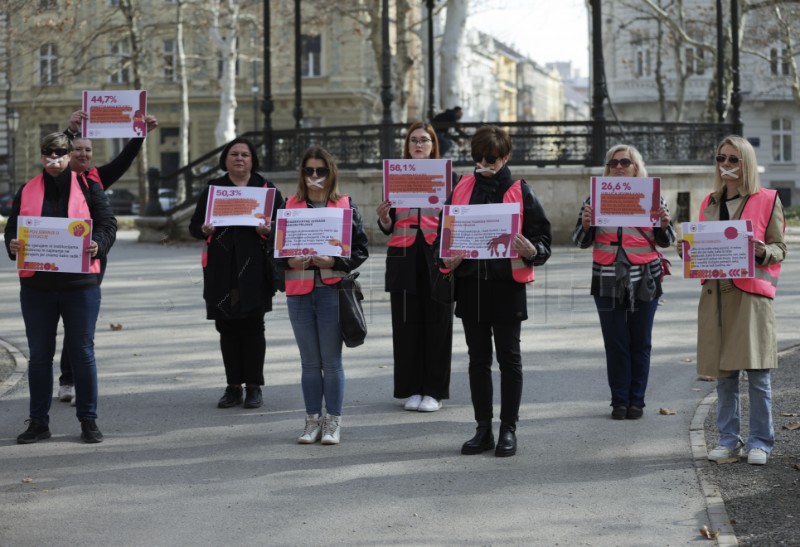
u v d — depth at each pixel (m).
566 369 9.22
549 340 10.64
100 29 37.44
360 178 20.58
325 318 6.85
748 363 6.07
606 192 7.26
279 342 10.76
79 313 6.92
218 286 7.70
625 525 5.18
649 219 7.22
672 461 6.32
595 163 20.28
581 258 17.61
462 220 6.38
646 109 54.38
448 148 20.70
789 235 23.91
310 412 6.95
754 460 6.15
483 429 6.61
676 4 38.66
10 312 13.10
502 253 6.27
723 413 6.36
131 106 7.46
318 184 6.93
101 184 7.42
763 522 5.14
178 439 7.01
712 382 8.62
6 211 45.47
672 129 21.09
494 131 6.49
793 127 55.28
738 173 6.30
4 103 52.75
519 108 118.69
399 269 7.62
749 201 6.28
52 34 37.12
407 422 7.42
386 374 9.12
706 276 6.15
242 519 5.34
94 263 6.97
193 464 6.39
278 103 55.28
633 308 7.32
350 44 54.34
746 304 6.14
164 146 57.09
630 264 7.36
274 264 7.07
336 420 6.91
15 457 6.59
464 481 5.97
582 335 10.90
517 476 6.06
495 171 6.49
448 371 7.82
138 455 6.61
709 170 21.16
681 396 8.15
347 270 6.84
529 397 8.16
